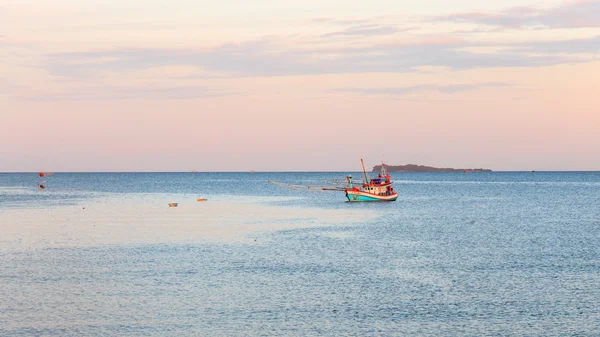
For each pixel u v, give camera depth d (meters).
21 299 42.91
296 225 89.69
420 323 38.00
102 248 65.81
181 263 56.25
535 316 39.44
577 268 54.28
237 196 171.50
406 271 52.72
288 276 50.47
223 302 42.22
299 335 35.81
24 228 84.88
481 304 42.09
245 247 66.31
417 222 94.06
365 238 74.12
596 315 39.62
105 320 38.19
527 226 88.38
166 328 36.81
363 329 36.88
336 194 182.00
